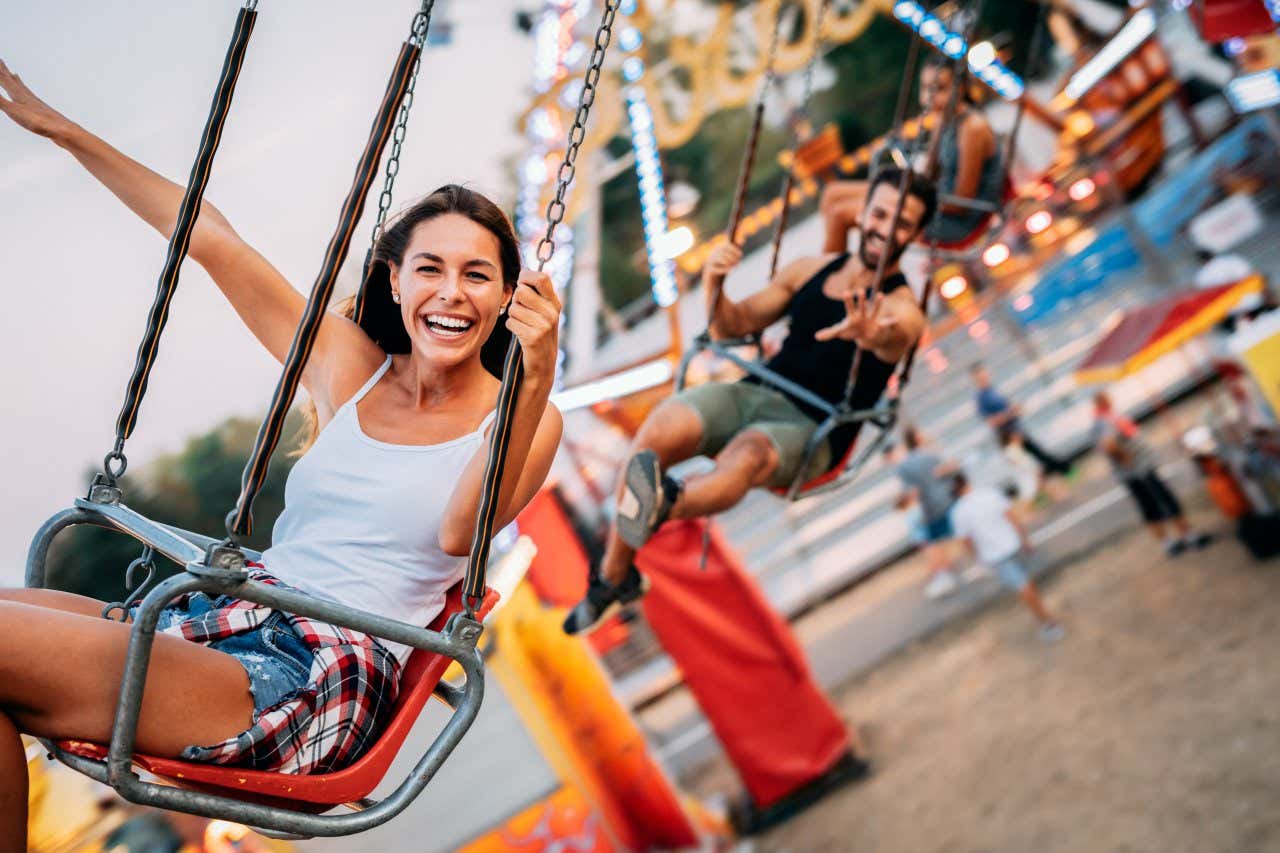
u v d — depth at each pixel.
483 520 1.65
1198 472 9.97
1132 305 12.29
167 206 2.07
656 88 8.77
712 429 3.22
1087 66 11.42
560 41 8.62
